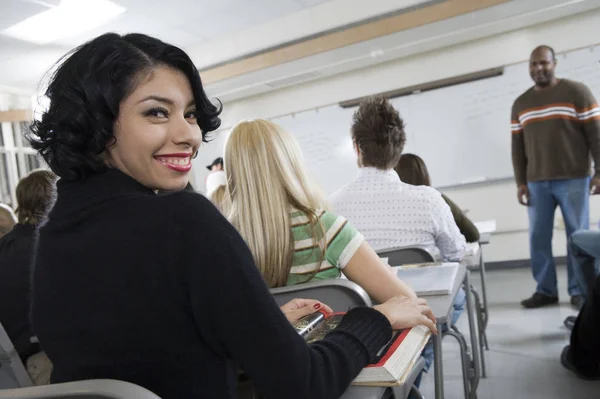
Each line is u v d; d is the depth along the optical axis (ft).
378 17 13.62
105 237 1.76
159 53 2.02
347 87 17.67
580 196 10.57
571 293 10.44
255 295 1.74
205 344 1.75
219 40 15.81
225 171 3.78
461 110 15.94
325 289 3.17
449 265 4.45
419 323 2.50
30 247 4.92
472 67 15.70
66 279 1.80
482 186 15.89
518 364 7.63
